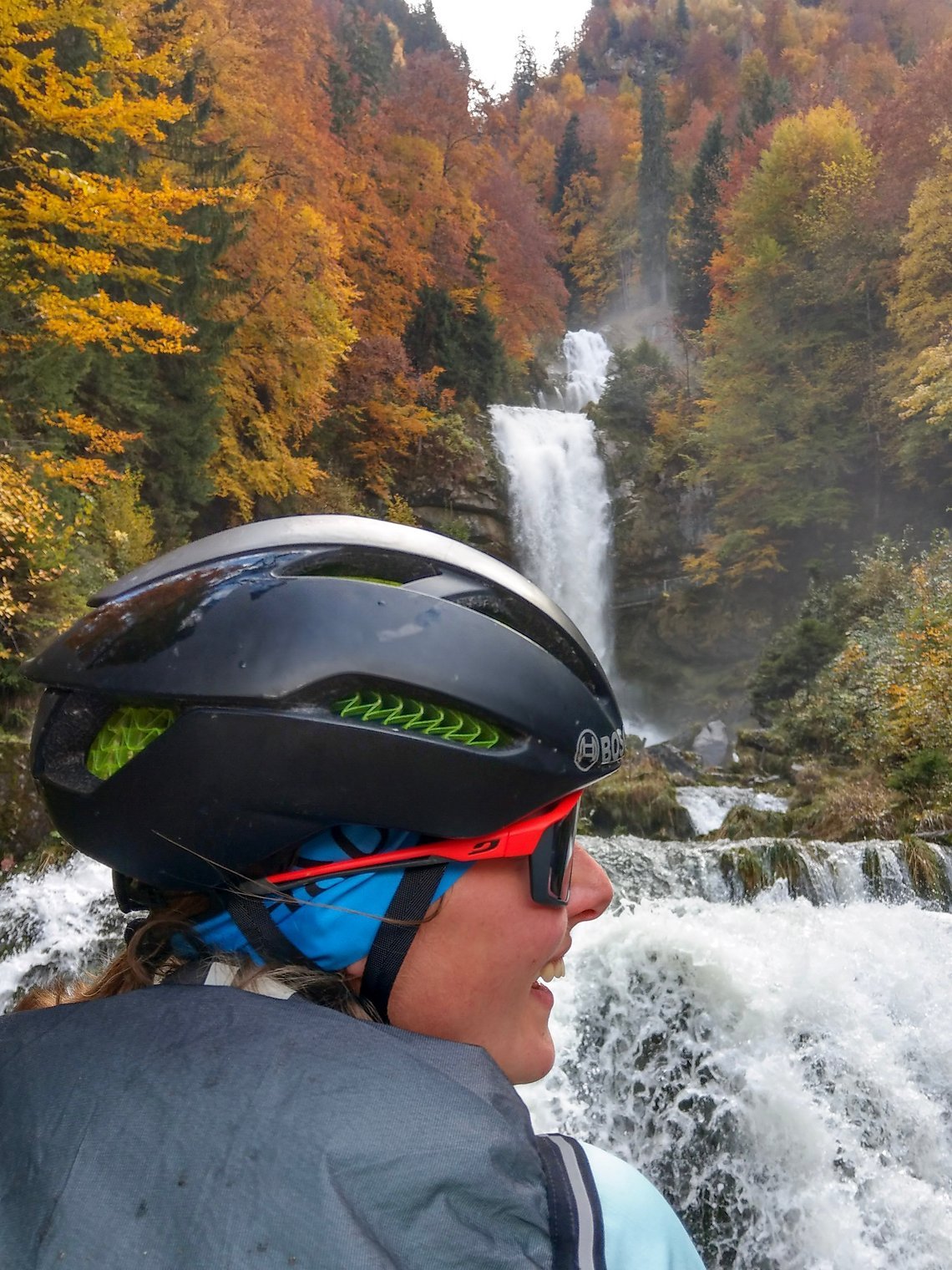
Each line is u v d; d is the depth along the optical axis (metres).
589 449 31.45
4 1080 0.48
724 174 47.66
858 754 12.49
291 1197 0.41
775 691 18.00
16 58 8.15
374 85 41.84
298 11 24.89
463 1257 0.41
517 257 40.06
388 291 28.39
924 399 20.66
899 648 13.12
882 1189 3.65
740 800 12.09
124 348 9.32
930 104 26.41
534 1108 4.05
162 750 0.54
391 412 26.53
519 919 0.57
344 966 0.56
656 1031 4.16
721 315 32.19
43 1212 0.42
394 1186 0.41
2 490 8.61
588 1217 0.44
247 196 13.19
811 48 76.81
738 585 27.84
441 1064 0.47
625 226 63.06
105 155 12.65
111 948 5.82
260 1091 0.44
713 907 5.05
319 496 23.02
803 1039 4.05
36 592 8.64
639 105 79.81
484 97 36.25
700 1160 3.90
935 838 7.52
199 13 18.86
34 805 7.01
